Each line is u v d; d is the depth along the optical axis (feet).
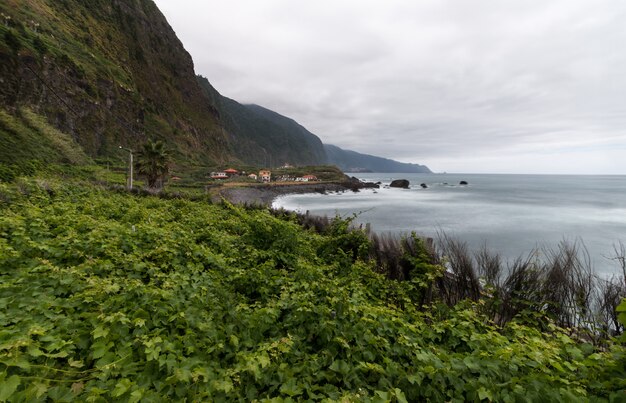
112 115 316.40
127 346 10.45
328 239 28.96
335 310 14.83
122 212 38.65
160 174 136.67
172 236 25.13
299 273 20.21
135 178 186.39
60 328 10.96
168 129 472.85
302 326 13.75
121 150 298.97
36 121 175.94
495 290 19.04
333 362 11.21
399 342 12.27
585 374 10.06
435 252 23.31
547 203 239.30
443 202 251.60
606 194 336.49
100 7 472.03
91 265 17.02
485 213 181.47
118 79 365.40
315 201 269.23
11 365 8.32
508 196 311.47
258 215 29.71
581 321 16.39
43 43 244.83
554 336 15.10
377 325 13.37
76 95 264.93
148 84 506.89
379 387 10.21
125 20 517.96
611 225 137.49
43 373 8.71
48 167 133.39
